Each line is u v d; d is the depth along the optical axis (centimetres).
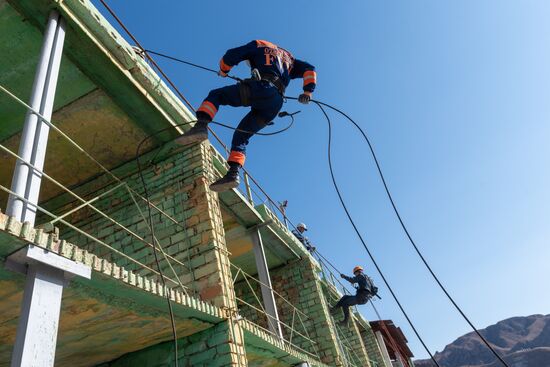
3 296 432
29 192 412
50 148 800
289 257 1336
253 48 429
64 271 396
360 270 1355
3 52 630
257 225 1113
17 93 696
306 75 454
